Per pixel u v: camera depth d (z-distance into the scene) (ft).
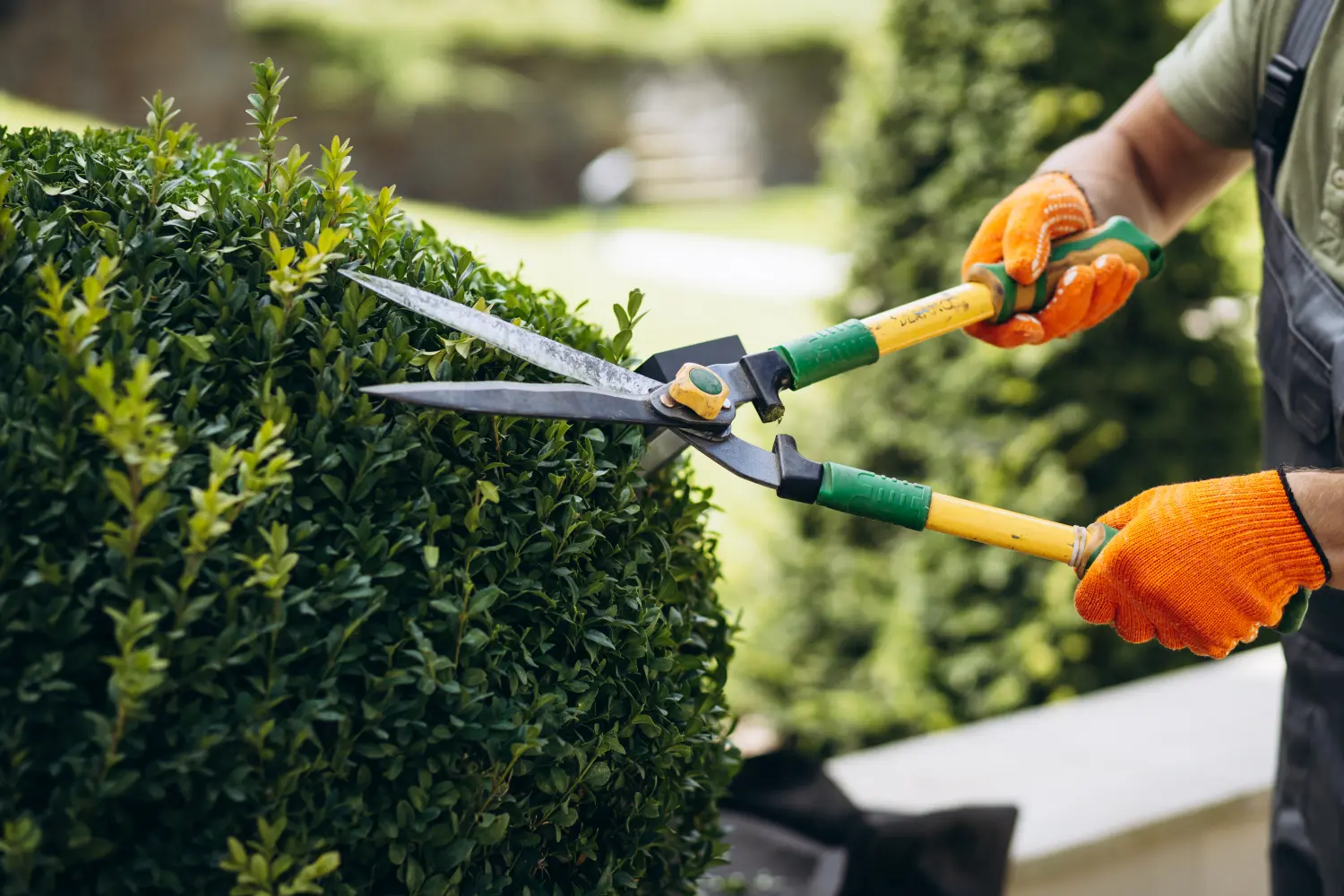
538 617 3.40
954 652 10.98
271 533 2.95
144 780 2.86
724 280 32.35
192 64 36.47
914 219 11.35
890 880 5.89
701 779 4.12
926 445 11.00
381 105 39.09
